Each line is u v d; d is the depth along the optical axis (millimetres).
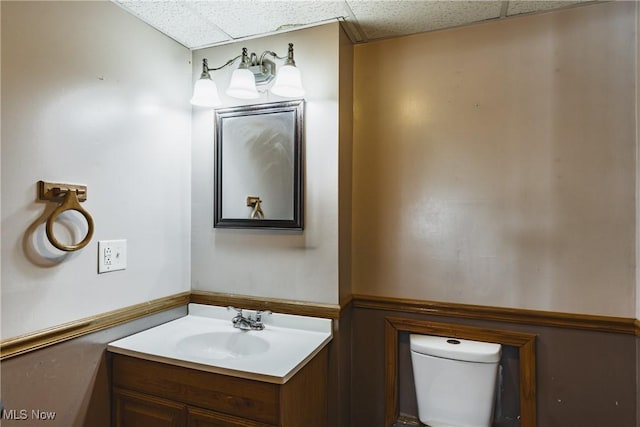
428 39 1824
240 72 1646
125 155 1624
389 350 1853
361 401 1912
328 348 1709
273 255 1834
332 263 1727
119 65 1591
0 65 1172
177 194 1927
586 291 1573
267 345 1601
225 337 1737
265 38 1861
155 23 1733
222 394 1364
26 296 1246
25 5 1239
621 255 1528
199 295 1966
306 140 1772
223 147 1925
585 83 1580
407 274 1847
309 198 1765
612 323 1521
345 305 1777
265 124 1841
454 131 1775
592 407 1561
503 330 1681
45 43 1301
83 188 1427
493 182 1712
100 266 1504
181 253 1952
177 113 1925
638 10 1495
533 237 1650
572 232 1595
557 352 1608
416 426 1799
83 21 1434
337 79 1725
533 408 1625
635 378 1506
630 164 1521
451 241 1775
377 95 1906
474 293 1737
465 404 1622
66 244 1374
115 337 1581
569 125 1602
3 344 1165
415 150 1838
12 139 1205
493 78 1716
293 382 1366
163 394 1462
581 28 1589
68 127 1379
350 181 1903
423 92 1829
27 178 1247
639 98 1485
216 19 1697
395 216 1867
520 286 1667
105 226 1528
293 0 1546
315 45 1764
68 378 1377
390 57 1887
